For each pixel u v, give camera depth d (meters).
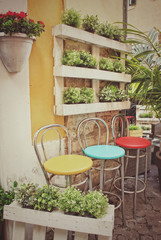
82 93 2.21
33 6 1.81
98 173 2.75
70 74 1.98
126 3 3.12
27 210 1.42
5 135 1.66
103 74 2.34
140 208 2.40
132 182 3.08
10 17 1.42
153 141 3.91
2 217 1.65
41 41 1.90
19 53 1.50
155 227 2.06
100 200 1.37
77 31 2.02
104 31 2.37
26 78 1.77
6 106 1.65
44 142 2.03
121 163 2.07
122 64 2.65
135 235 1.95
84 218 1.31
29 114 1.83
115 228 2.05
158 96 2.55
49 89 2.02
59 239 1.39
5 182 1.70
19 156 1.78
